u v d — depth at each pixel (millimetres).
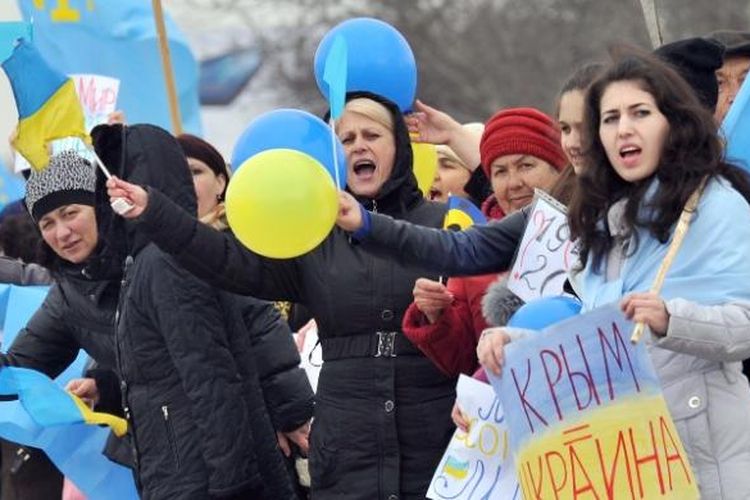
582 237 9781
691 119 9469
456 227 11680
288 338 13055
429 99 49625
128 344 12000
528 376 9516
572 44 47000
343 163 11289
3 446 15562
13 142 12648
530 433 9523
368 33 12195
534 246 10688
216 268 11023
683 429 9359
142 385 11984
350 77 12109
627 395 9289
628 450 9289
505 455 10625
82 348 13445
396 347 11250
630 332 9266
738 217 9359
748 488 9305
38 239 14516
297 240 10031
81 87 16109
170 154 12000
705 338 9078
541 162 11805
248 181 10000
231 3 53281
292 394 12961
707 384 9375
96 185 12242
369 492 11219
